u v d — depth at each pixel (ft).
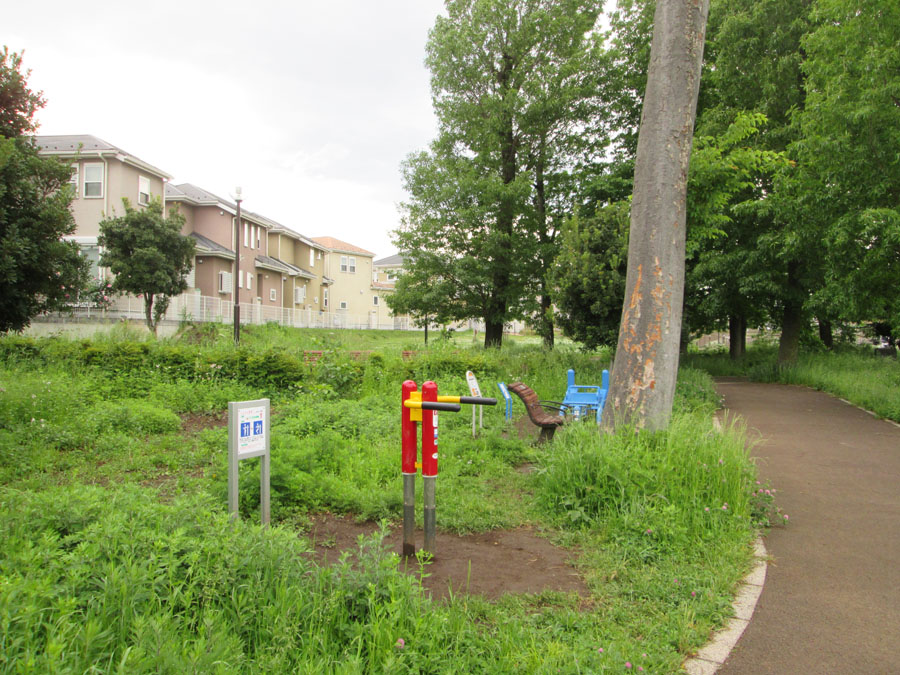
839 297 45.98
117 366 44.42
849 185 42.73
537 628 11.02
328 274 211.61
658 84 23.89
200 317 114.32
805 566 14.96
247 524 13.26
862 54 41.73
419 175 75.87
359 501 18.17
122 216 98.32
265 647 8.77
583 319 50.39
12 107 45.37
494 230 75.41
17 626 7.53
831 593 13.37
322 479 19.35
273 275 160.04
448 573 13.79
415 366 47.85
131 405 33.24
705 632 11.26
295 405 34.45
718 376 77.66
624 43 80.89
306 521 16.85
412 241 76.28
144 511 11.62
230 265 135.64
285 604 9.42
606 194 75.56
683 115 23.79
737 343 93.25
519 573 13.87
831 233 43.62
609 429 21.11
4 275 40.63
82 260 48.14
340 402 35.99
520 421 35.32
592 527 16.49
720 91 68.13
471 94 79.41
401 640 8.87
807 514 19.33
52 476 21.34
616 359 23.95
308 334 125.39
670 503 16.96
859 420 38.37
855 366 66.03
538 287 77.56
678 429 20.35
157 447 25.89
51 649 6.74
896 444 30.73
